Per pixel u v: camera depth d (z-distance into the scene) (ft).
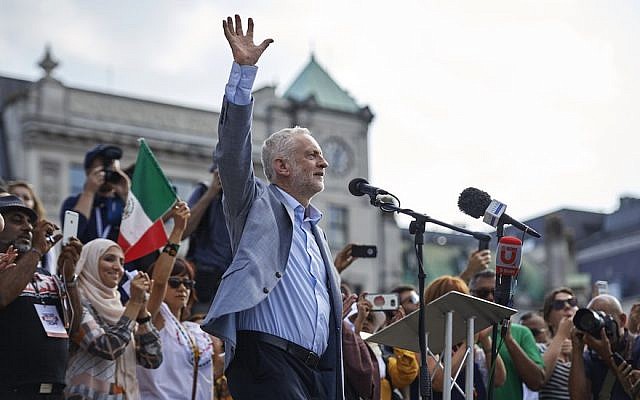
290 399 22.80
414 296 35.50
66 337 26.13
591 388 32.65
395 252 134.82
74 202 36.55
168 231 35.60
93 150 35.86
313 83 131.13
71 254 26.81
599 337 31.81
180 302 31.53
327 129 128.36
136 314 28.12
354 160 129.59
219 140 23.06
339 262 32.14
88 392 27.63
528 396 38.17
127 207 34.24
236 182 23.12
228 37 23.22
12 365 25.08
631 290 173.37
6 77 127.03
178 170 119.55
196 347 30.91
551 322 36.52
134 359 28.71
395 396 32.07
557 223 159.53
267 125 125.39
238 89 22.90
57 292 26.61
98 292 28.89
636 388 31.42
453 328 27.40
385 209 26.20
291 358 23.24
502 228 27.32
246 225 23.43
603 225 197.16
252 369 23.07
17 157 113.80
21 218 27.22
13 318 25.29
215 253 35.99
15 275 25.12
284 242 23.54
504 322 27.66
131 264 35.01
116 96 118.42
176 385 30.19
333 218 127.34
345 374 28.35
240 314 23.27
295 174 24.27
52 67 115.96
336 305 24.23
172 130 119.85
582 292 123.34
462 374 30.83
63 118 115.03
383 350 33.50
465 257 148.46
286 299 23.41
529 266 156.76
